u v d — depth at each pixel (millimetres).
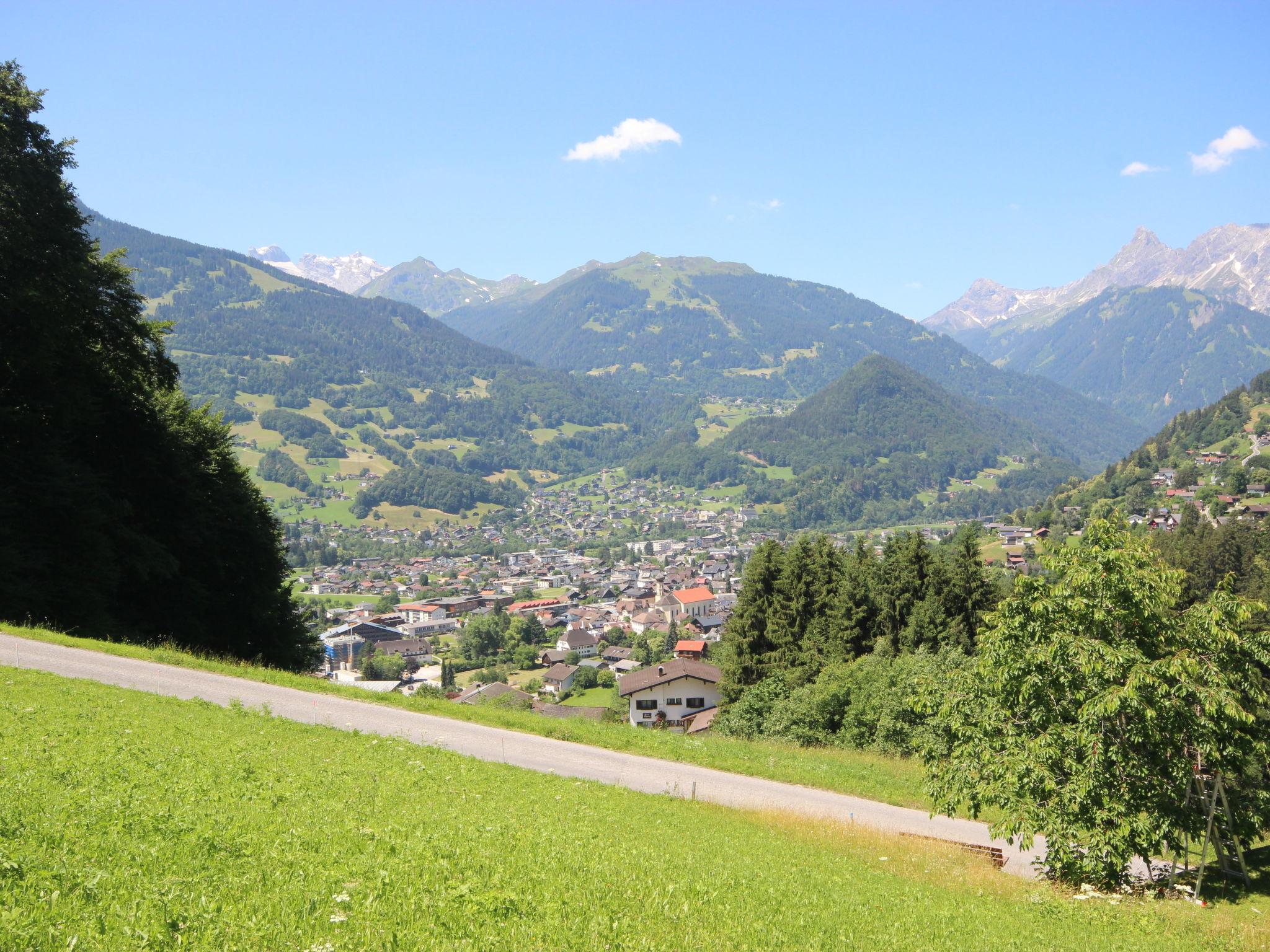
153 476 43719
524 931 8898
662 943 9492
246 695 28391
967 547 58750
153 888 8336
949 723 21500
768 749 34406
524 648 156750
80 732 16922
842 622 61719
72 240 39906
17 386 37125
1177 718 17953
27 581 35219
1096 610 18812
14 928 6887
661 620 185250
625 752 30172
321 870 9828
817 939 10875
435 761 22234
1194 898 17891
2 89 36625
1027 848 19547
